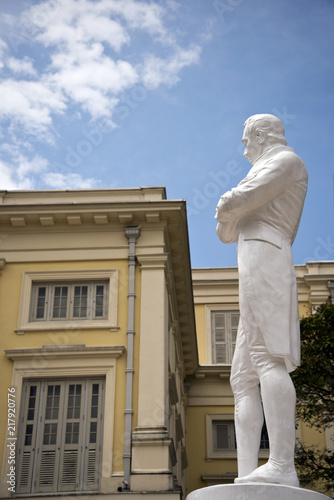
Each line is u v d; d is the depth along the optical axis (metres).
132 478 14.62
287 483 4.70
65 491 15.05
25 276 17.23
